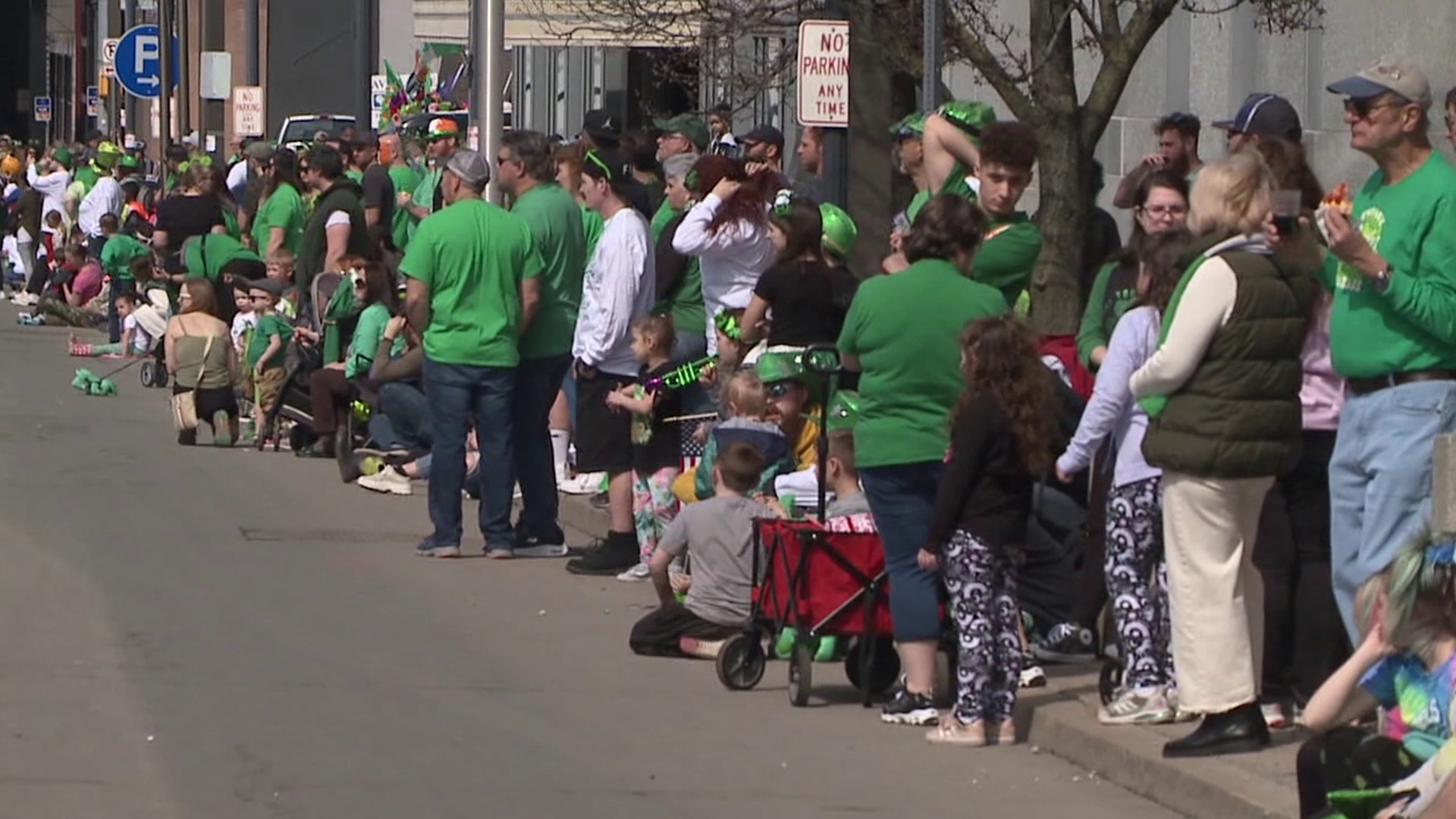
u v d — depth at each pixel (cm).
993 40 5056
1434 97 3591
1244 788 1962
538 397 3484
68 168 9044
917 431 2308
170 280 6084
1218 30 4344
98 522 3688
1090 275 3478
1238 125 2411
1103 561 2434
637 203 3925
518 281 3412
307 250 4744
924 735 2356
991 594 2289
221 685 2509
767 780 2156
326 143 5116
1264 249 2050
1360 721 1855
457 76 7775
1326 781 1684
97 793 2042
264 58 11300
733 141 4903
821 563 2466
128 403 5650
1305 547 2261
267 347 4709
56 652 2656
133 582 3141
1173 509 2081
